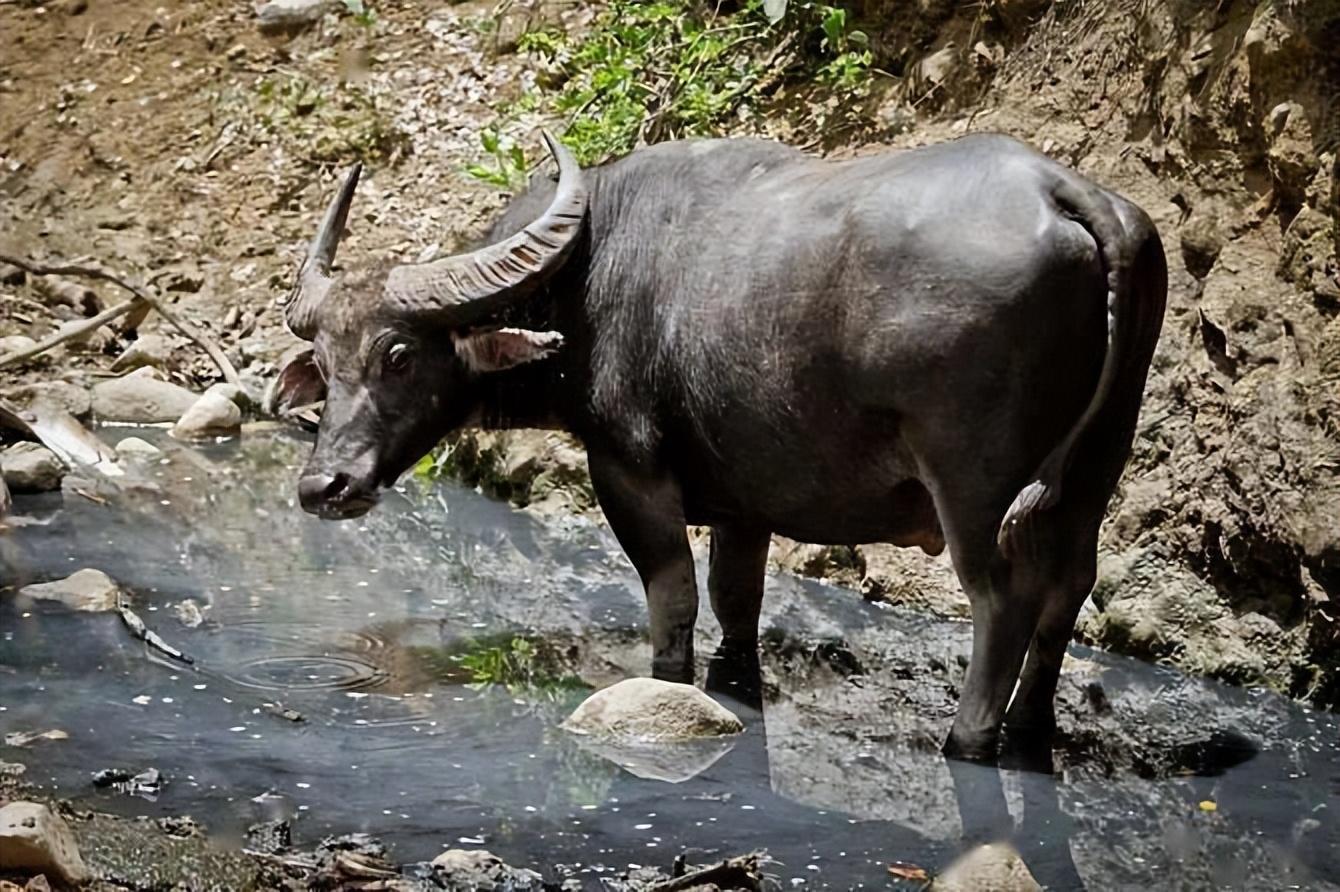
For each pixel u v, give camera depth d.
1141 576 20.56
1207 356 21.14
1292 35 21.11
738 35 29.98
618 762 16.66
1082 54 25.25
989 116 25.75
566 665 19.42
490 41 34.47
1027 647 16.88
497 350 18.09
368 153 33.38
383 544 23.72
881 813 15.58
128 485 25.77
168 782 15.80
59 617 20.25
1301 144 21.06
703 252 17.75
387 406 18.31
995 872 13.93
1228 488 20.17
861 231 16.27
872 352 16.14
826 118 28.12
